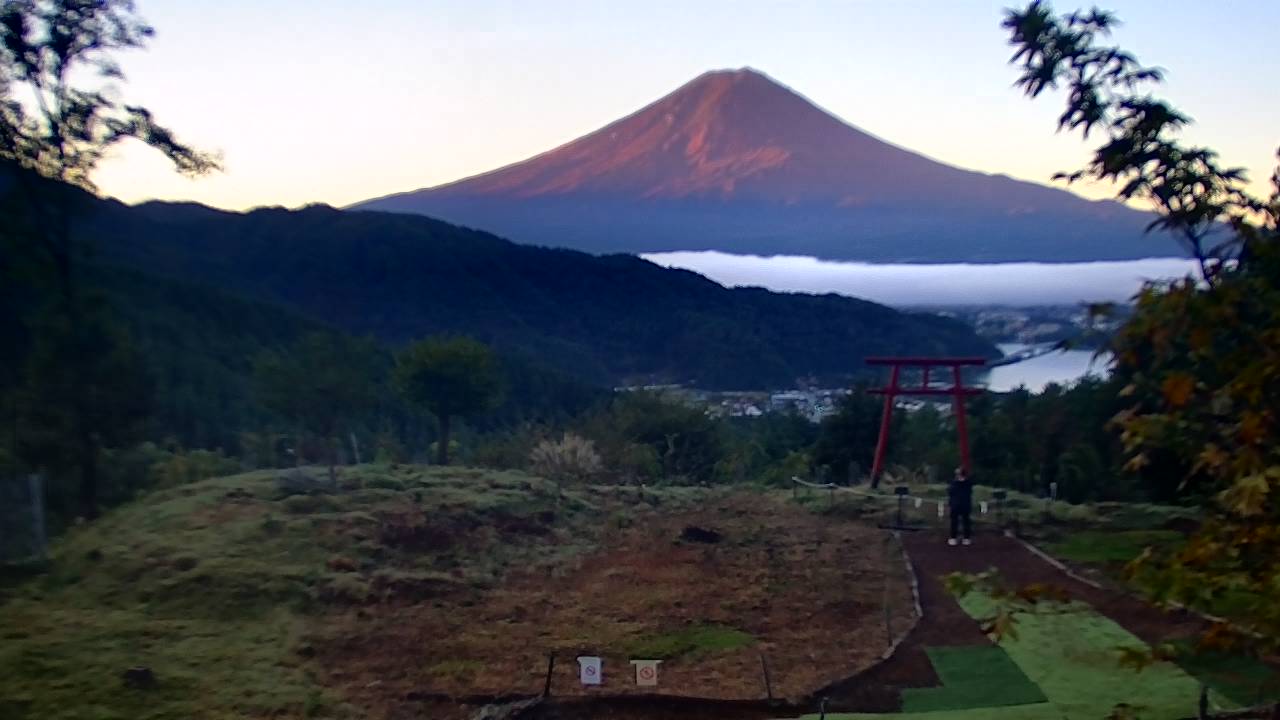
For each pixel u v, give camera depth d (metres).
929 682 11.14
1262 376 3.76
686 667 11.86
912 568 16.09
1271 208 4.06
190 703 10.41
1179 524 17.70
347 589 14.16
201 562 14.51
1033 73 4.35
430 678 11.36
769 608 14.21
